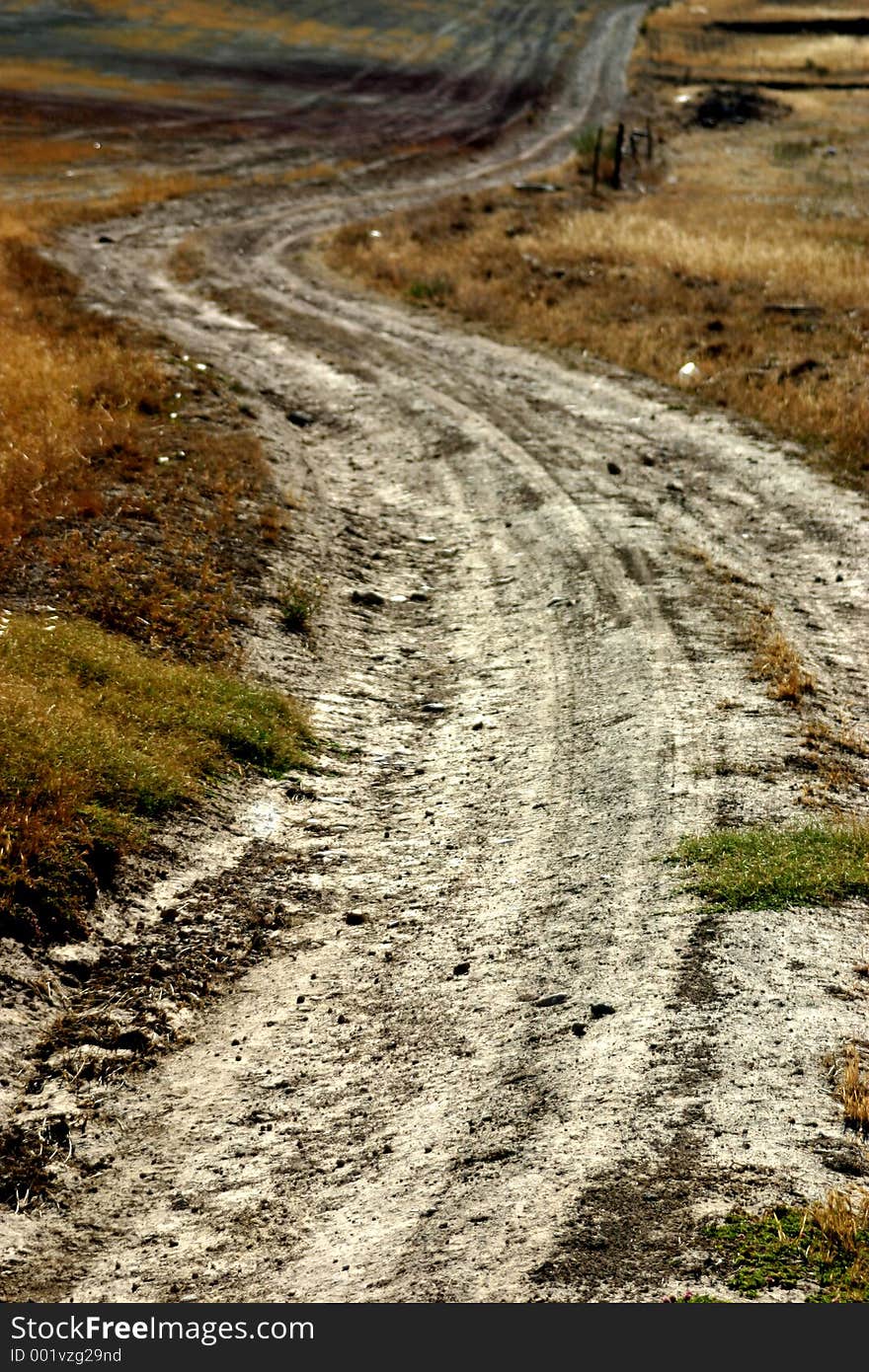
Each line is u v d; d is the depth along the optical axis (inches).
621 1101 226.4
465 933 300.4
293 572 524.4
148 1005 272.2
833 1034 238.4
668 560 537.6
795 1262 182.9
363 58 2696.9
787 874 293.0
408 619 518.3
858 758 369.7
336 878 331.6
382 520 627.2
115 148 1736.0
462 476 676.7
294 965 291.9
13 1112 236.7
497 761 391.5
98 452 602.2
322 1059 257.6
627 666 439.5
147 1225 214.2
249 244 1288.1
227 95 2226.9
